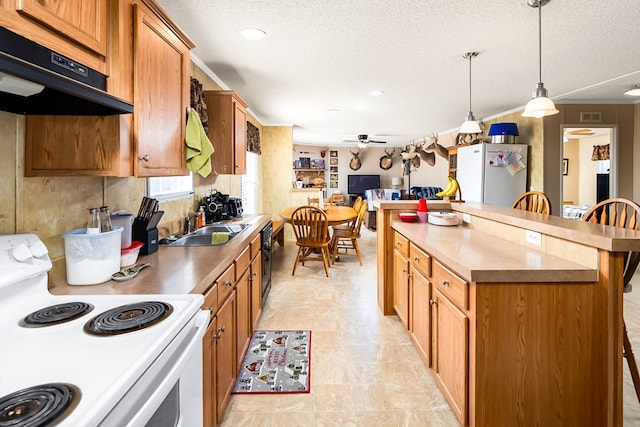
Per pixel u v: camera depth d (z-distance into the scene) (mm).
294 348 2502
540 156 4578
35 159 1247
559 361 1454
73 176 1328
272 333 2736
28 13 862
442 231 2424
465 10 2102
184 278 1384
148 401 747
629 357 1731
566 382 1456
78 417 574
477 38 2508
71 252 1293
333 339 2639
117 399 647
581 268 1442
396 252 2918
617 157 4562
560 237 1610
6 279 1006
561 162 4559
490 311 1438
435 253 1855
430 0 1984
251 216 3625
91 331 898
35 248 1137
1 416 571
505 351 1446
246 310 2307
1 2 802
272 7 2062
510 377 1453
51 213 1337
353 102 4539
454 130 6977
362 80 3541
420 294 2219
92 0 1124
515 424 1461
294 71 3244
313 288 3838
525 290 1439
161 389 799
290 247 6039
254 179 5695
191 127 1931
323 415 1801
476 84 3707
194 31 2377
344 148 10664
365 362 2311
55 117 1257
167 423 911
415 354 2410
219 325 1612
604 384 1438
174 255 1791
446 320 1772
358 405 1876
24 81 853
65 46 1014
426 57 2887
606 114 4547
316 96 4215
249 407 1865
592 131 6113
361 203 5270
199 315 1126
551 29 2367
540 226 1747
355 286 3910
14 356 788
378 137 8492
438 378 1924
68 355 791
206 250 1912
